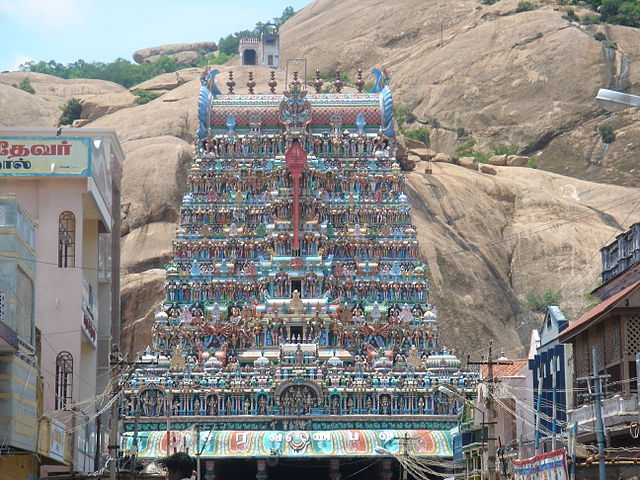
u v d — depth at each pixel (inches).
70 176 3193.9
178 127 7313.0
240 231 4441.4
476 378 4069.9
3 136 3196.4
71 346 3171.8
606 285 2908.5
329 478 4050.2
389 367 4126.5
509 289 6756.9
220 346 4286.4
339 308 4303.6
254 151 4574.3
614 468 2181.3
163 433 3912.4
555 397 2918.3
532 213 7293.3
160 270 6097.4
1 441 2316.7
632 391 2425.0
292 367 4077.3
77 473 2970.0
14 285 2438.5
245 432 3914.9
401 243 4458.7
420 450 3865.7
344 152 4571.9
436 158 7864.2
